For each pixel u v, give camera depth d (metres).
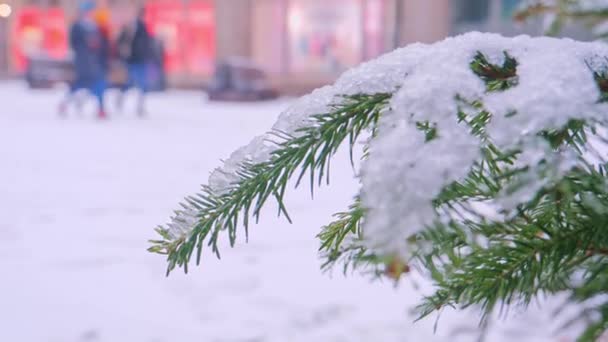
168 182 5.35
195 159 6.64
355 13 18.73
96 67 11.17
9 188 5.04
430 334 2.15
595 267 0.43
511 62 0.47
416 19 15.27
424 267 0.40
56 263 3.09
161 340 2.20
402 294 2.58
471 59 0.47
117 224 3.89
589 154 0.41
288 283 2.78
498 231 0.44
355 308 2.46
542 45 0.47
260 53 19.41
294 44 19.25
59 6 23.02
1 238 3.54
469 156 0.31
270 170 0.51
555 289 0.50
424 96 0.36
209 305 2.54
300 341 2.18
